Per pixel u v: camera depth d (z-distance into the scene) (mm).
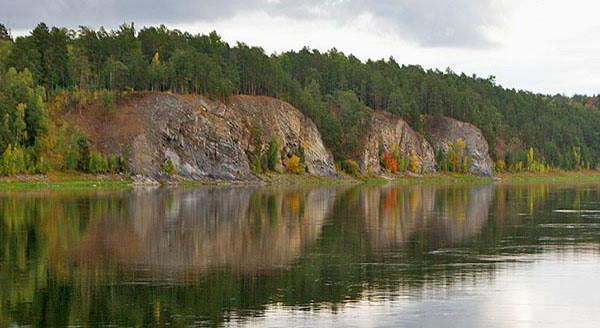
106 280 49844
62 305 42875
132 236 72625
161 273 52531
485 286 48719
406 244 68875
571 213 104812
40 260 57562
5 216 90750
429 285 49000
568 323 39656
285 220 90688
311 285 48750
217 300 44125
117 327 38406
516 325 39156
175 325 38844
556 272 54000
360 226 84250
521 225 86875
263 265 56281
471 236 75438
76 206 107500
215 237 72750
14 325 38719
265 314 41000
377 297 45219
